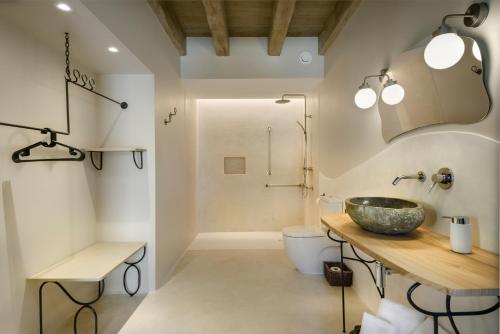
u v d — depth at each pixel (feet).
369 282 6.89
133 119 7.65
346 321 6.29
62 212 6.17
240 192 14.62
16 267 4.90
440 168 4.27
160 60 8.06
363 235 4.50
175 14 8.66
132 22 6.25
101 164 7.58
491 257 3.34
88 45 5.84
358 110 7.14
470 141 3.71
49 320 5.72
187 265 9.81
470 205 3.72
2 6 4.35
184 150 11.07
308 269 8.96
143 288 7.73
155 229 7.71
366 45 6.68
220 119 14.49
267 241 12.96
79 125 6.81
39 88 5.48
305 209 14.08
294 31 9.71
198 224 14.48
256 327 6.09
